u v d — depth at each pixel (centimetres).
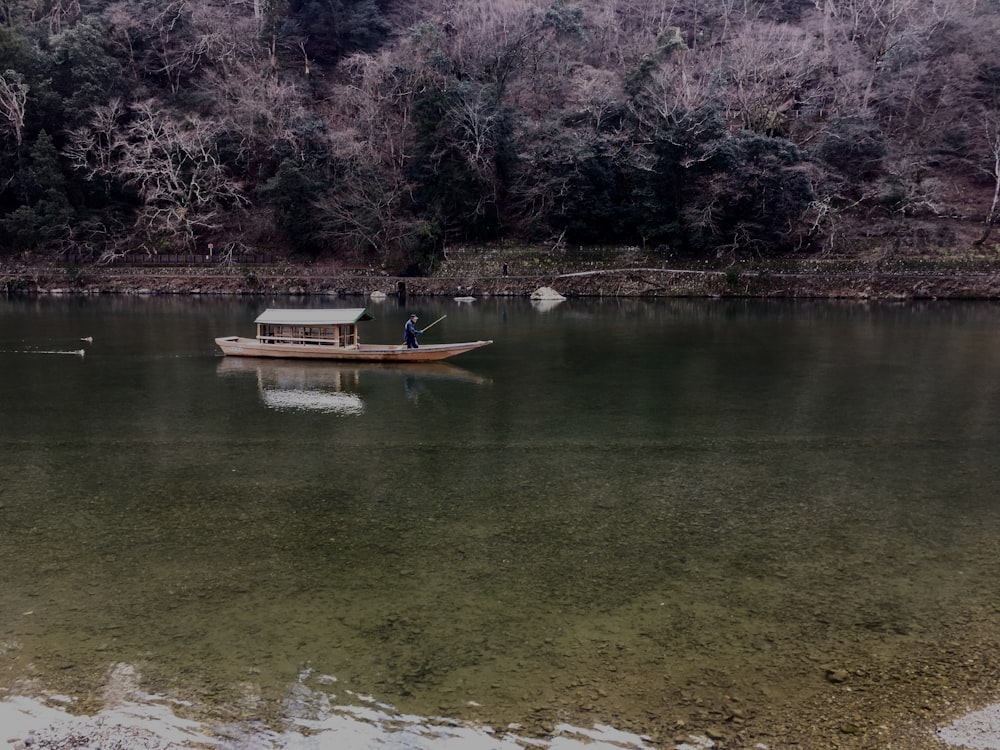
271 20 6775
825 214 5300
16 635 789
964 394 2069
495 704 670
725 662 739
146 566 961
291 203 5931
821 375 2362
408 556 995
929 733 634
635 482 1311
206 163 6031
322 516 1143
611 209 5722
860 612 843
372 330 3547
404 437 1614
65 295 5509
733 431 1669
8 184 5822
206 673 721
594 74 6150
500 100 6266
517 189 5859
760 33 6450
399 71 6172
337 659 745
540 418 1792
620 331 3478
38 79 5947
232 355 2711
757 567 962
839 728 640
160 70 6669
